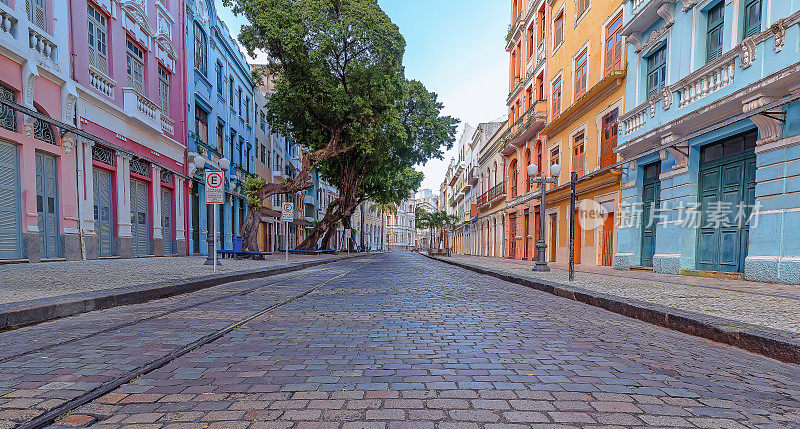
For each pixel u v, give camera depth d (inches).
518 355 132.6
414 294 295.3
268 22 702.5
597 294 253.1
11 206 386.6
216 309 214.5
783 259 295.3
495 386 103.3
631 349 142.8
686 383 107.7
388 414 85.6
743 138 345.7
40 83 415.8
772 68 298.4
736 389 103.9
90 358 121.5
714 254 375.6
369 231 3068.4
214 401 92.0
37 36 411.2
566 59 717.9
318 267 637.9
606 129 568.1
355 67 789.2
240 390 99.1
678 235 407.5
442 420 82.8
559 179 733.9
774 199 302.8
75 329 160.4
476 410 88.0
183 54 746.8
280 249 1443.2
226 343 145.6
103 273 327.0
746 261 327.0
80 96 472.7
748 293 255.3
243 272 394.3
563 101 726.5
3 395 91.7
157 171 645.9
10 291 214.4
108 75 542.3
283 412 86.3
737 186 351.6
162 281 284.2
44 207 423.8
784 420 85.0
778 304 210.5
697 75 370.6
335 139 887.1
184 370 114.0
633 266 490.3
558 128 737.0
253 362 122.6
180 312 202.8
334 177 1218.6
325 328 172.4
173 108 723.4
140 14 601.9
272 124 983.0
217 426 79.0
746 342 145.6
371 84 776.3
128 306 218.4
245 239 733.9
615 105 544.1
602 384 105.5
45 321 174.4
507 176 1091.3
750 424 82.7
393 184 1368.1
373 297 275.1
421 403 91.8
